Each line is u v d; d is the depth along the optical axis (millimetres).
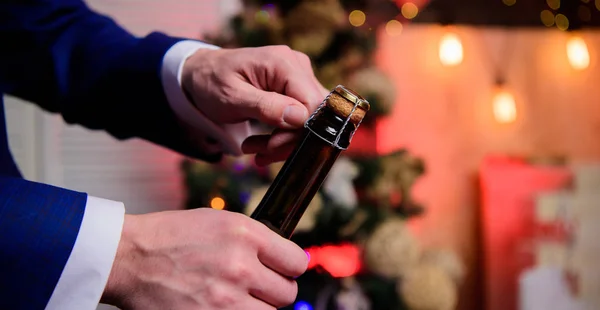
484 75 2146
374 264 1510
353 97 525
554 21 2172
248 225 503
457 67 2127
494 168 2092
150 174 2061
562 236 2092
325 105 527
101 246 498
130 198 2047
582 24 2195
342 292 1503
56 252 493
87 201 519
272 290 499
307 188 526
